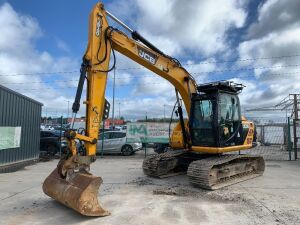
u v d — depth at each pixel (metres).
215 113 10.13
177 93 11.28
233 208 7.44
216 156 10.80
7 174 12.48
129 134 19.27
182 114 11.26
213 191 9.27
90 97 7.88
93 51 8.07
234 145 10.77
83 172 7.23
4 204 7.79
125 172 12.92
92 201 6.70
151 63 10.08
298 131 21.23
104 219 6.60
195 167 9.55
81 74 7.80
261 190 9.44
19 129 15.19
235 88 10.96
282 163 16.30
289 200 8.23
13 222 6.47
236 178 10.91
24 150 15.86
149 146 21.83
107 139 20.48
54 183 7.49
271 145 22.06
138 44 9.64
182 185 10.13
